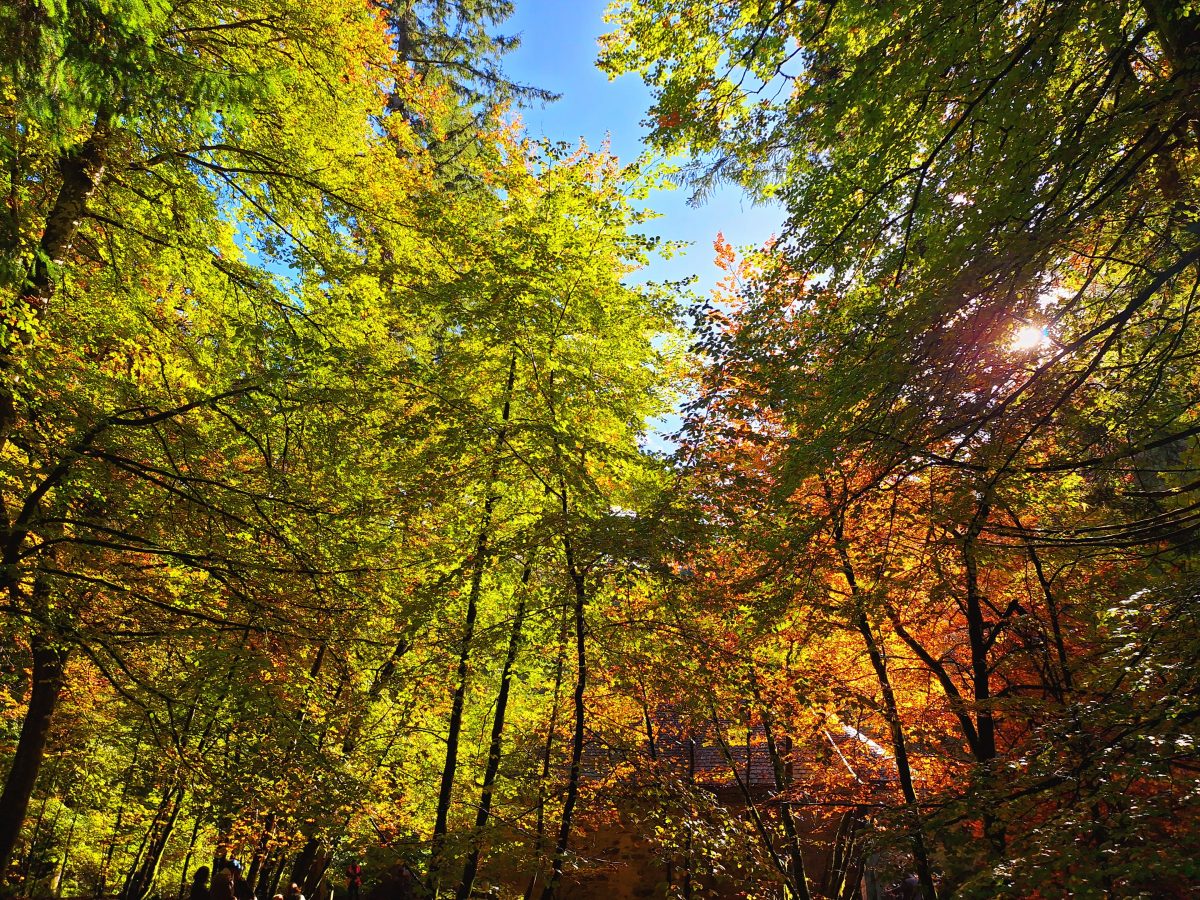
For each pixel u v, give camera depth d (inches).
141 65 222.4
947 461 260.5
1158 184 269.4
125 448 319.9
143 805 541.0
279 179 399.2
